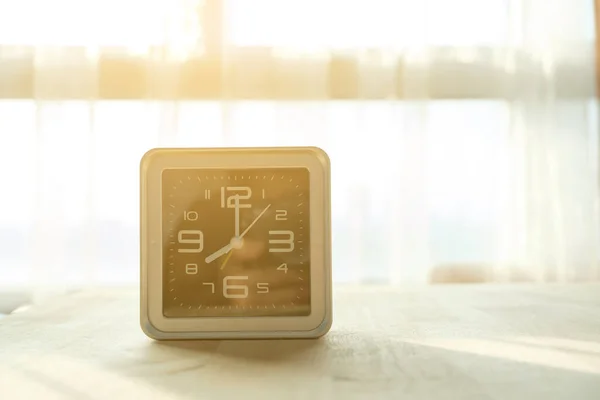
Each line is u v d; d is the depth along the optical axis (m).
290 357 0.50
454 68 1.80
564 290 0.92
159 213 0.61
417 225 1.77
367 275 1.77
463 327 0.62
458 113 1.80
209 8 1.75
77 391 0.39
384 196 1.78
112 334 0.61
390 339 0.57
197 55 1.75
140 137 1.75
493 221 1.80
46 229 1.74
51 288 1.74
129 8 1.75
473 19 1.80
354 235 1.75
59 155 1.75
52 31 1.75
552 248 1.80
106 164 1.75
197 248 0.60
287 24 1.77
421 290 0.96
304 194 0.61
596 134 1.84
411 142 1.77
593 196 1.82
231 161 0.62
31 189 1.75
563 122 1.82
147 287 0.59
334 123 1.79
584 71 1.82
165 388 0.40
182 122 1.75
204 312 0.59
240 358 0.50
